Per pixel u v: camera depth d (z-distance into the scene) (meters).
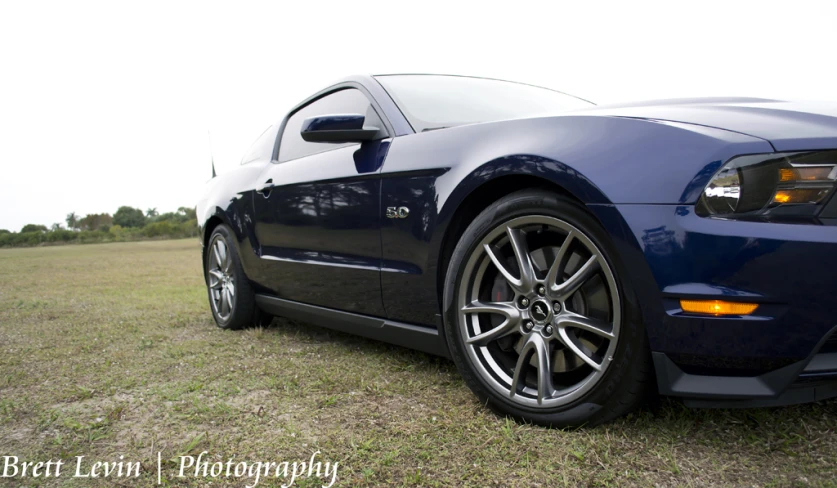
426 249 2.07
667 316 1.48
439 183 2.02
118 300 5.44
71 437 1.85
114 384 2.42
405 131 2.31
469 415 1.88
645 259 1.49
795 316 1.37
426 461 1.57
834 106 1.65
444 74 2.92
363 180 2.35
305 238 2.77
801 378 1.43
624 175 1.55
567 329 1.72
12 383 2.50
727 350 1.44
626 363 1.58
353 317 2.57
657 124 1.58
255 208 3.25
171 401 2.17
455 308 1.97
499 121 1.97
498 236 1.87
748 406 1.47
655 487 1.40
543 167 1.69
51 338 3.48
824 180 1.37
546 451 1.59
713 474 1.45
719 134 1.49
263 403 2.10
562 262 1.71
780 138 1.42
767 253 1.38
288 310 3.13
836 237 1.34
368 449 1.65
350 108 2.75
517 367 1.80
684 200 1.47
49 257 16.92
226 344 3.14
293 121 3.35
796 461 1.51
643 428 1.71
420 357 2.63
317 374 2.43
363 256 2.39
